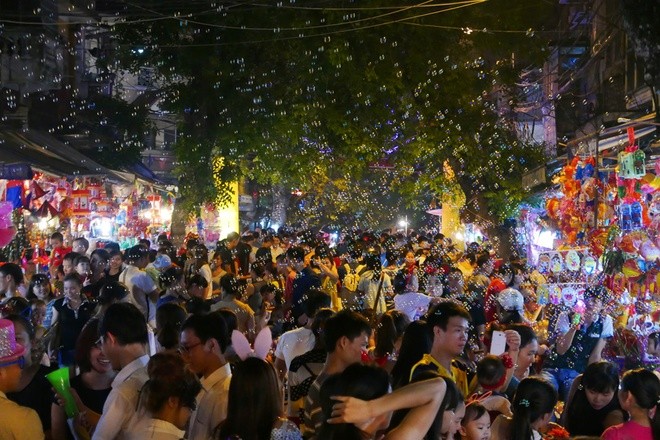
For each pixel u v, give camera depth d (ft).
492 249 68.13
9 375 17.13
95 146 82.99
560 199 43.55
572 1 75.61
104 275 41.11
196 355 19.30
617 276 35.14
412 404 12.46
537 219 58.90
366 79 73.00
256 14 74.64
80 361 19.83
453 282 38.96
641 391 19.10
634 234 34.37
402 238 69.00
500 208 71.41
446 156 74.18
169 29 76.28
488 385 22.06
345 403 12.22
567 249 40.27
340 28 73.41
